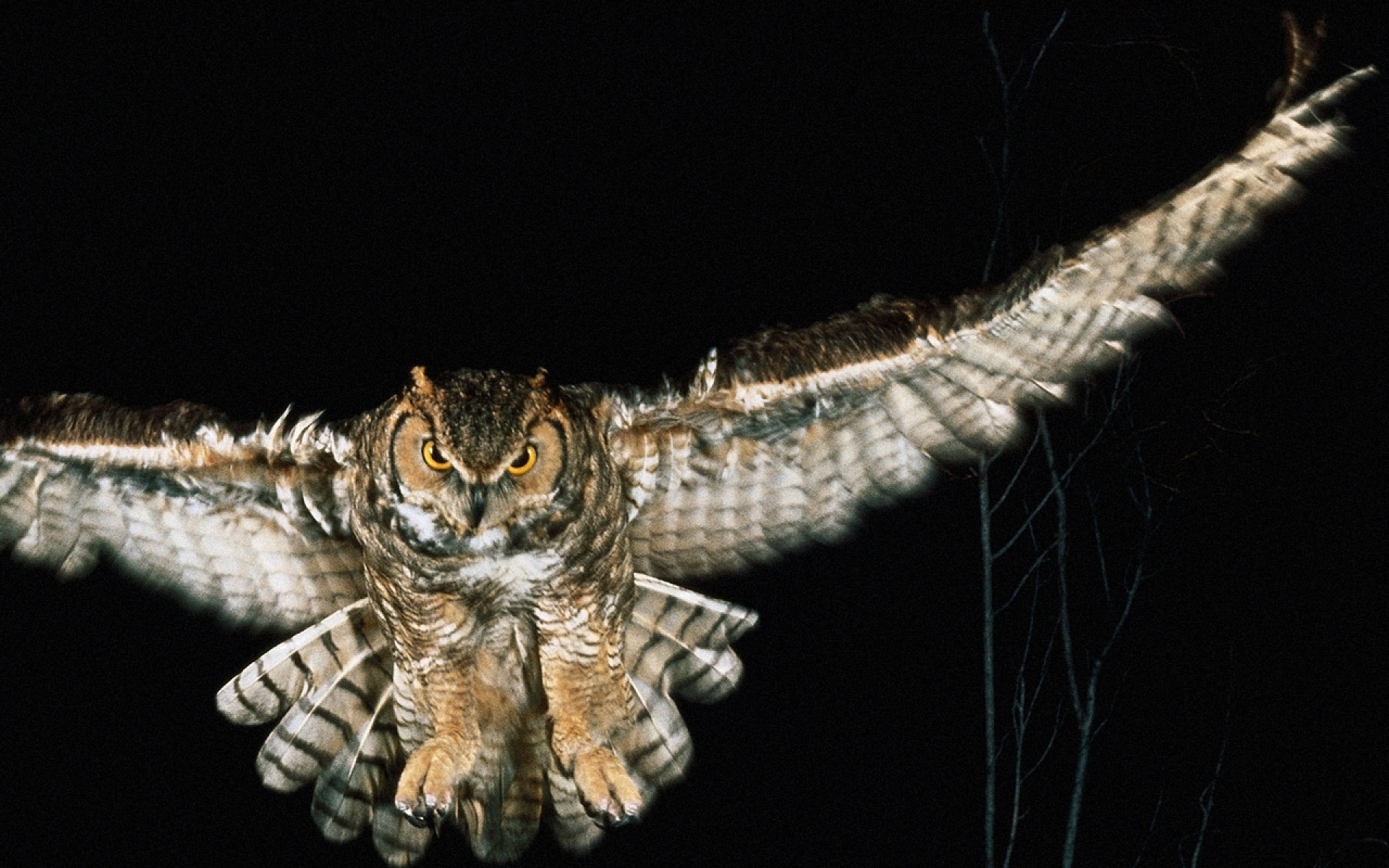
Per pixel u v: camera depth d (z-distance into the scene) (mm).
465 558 6926
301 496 7344
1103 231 6211
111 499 7254
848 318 6992
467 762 7469
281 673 7680
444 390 6902
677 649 7773
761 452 7246
